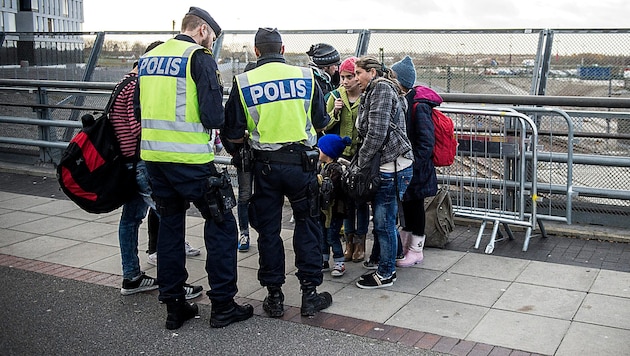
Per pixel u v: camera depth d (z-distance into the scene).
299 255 4.81
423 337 4.42
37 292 5.38
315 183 4.75
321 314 4.84
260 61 4.77
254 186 4.76
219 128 4.56
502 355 4.15
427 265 5.79
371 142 4.94
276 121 4.62
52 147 9.61
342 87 5.80
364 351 4.26
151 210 5.80
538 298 5.02
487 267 5.71
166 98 4.49
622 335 4.39
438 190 6.22
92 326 4.75
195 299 5.21
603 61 7.80
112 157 4.98
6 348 4.40
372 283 5.28
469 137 6.41
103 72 10.89
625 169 6.69
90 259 6.15
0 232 6.98
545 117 7.11
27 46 11.56
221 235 4.64
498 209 6.48
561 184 6.79
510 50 8.26
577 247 6.20
